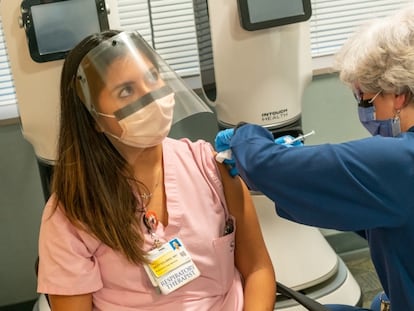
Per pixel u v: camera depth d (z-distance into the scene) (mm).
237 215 1506
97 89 1256
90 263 1341
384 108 1354
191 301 1395
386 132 1385
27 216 2549
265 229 2293
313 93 2713
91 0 1860
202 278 1412
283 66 2076
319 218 1337
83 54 1272
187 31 2570
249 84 2076
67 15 1854
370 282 2615
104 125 1281
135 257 1320
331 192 1292
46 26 1849
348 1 2709
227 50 2031
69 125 1314
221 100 2131
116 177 1332
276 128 2150
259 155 1365
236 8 1980
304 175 1300
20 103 1951
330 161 1273
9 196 2504
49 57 1870
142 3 2486
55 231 1333
